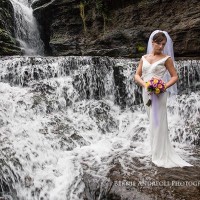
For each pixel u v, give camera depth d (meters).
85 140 5.40
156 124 4.11
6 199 3.83
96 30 11.45
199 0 9.23
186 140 5.44
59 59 7.51
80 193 3.88
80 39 11.69
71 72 7.36
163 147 4.16
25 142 4.69
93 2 11.45
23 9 12.17
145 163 4.25
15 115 5.42
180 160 4.21
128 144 5.23
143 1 10.47
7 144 4.45
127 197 3.41
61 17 12.03
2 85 6.40
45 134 5.17
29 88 6.61
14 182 3.99
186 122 5.98
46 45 13.04
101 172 4.00
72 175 4.07
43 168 4.35
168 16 9.93
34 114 5.74
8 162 4.11
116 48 10.56
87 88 7.04
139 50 10.22
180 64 7.29
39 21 12.65
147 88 3.94
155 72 4.05
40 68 7.17
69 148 5.06
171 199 3.21
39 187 4.00
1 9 10.50
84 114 6.39
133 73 7.15
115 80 7.22
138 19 10.59
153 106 4.08
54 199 3.88
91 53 10.97
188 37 9.23
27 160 4.36
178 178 3.69
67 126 5.71
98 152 4.82
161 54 4.13
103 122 6.23
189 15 9.35
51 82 6.83
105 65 7.29
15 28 11.33
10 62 7.27
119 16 11.02
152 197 3.28
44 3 12.49
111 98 7.21
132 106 6.93
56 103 6.34
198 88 7.25
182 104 6.52
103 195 3.66
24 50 11.07
